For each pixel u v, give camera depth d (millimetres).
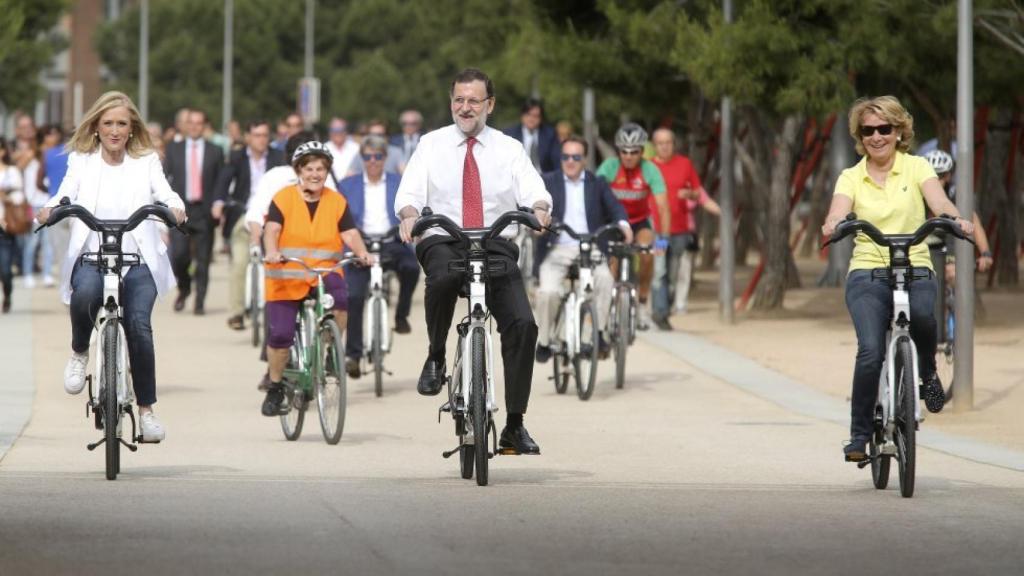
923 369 20578
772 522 17844
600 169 37906
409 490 20031
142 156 21906
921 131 61125
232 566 15180
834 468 22734
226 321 46125
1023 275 63438
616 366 32562
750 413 29125
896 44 38906
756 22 39000
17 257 65000
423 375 20844
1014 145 55750
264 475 21609
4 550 15883
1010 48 39594
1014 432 26531
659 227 42688
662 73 48844
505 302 20422
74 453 23750
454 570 15078
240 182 43844
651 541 16641
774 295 47844
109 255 20797
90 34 183375
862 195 20422
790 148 47500
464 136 20688
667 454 24125
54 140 57312
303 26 173500
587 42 48062
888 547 16438
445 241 20391
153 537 16594
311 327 25328
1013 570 15383
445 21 82812
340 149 49875
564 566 15320
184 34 168000
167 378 33656
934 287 20094
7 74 91375
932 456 24016
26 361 36062
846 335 41781
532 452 20672
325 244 26516
